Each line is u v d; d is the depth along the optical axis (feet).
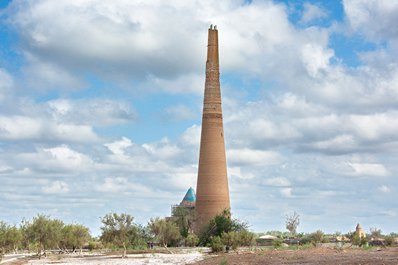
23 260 285.43
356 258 179.11
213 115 463.83
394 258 170.50
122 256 302.86
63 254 358.84
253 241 369.71
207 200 453.58
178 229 406.00
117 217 363.76
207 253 322.96
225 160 465.06
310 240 421.18
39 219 336.29
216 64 472.44
